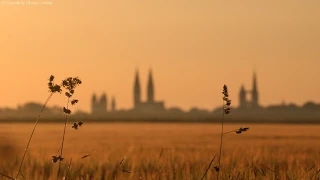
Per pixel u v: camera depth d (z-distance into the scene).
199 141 75.25
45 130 155.12
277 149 47.00
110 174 26.48
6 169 29.44
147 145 61.19
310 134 107.00
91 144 66.88
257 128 176.50
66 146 60.28
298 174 24.38
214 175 23.09
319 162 27.33
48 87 16.69
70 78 16.77
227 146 56.22
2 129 157.12
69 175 26.48
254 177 22.84
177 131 143.62
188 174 24.67
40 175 26.95
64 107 16.84
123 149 48.47
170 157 31.56
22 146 52.72
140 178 25.02
